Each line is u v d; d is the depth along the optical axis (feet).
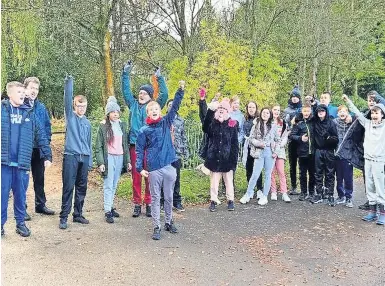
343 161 26.35
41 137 21.02
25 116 19.26
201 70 39.19
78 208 22.03
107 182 22.20
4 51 48.14
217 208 25.80
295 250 18.88
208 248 18.80
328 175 26.84
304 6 56.59
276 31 55.83
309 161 27.81
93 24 44.73
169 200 20.63
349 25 64.08
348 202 26.53
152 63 54.49
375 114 23.24
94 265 16.56
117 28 55.42
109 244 18.85
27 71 53.93
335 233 21.34
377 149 23.07
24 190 19.60
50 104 71.10
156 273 16.01
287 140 28.66
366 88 89.04
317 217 24.07
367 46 73.41
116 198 27.63
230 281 15.52
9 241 18.76
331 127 26.23
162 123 20.11
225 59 38.96
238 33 51.08
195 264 16.97
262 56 43.04
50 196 27.71
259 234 20.94
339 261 17.76
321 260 17.81
